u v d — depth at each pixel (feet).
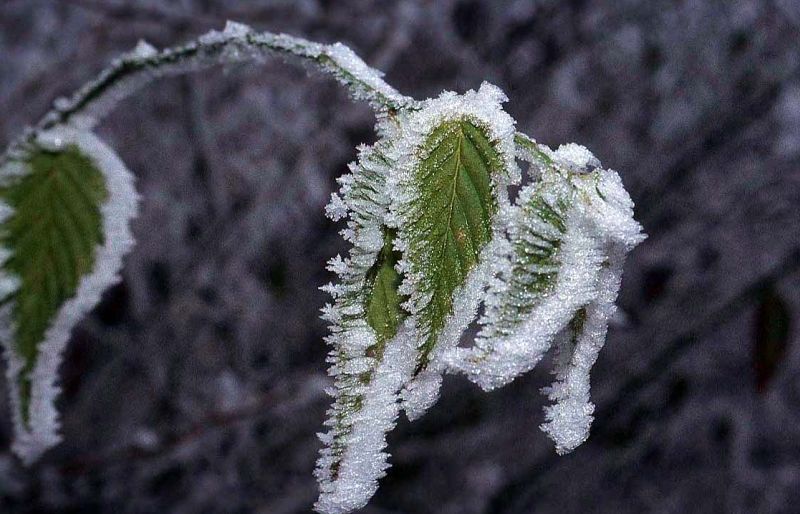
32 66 3.82
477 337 0.92
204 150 3.47
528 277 0.93
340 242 3.64
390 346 0.93
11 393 1.12
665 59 3.90
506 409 3.76
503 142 0.94
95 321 3.46
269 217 3.59
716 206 3.72
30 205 1.10
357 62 0.99
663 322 3.61
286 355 3.59
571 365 0.96
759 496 4.02
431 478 3.78
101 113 1.11
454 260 0.93
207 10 3.52
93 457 2.99
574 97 3.95
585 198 0.94
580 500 3.91
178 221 3.59
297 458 3.59
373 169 0.93
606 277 0.95
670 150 3.84
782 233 3.67
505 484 3.80
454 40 3.82
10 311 1.10
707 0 3.80
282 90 3.69
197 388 3.48
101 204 1.11
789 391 4.03
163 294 3.57
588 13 3.95
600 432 3.82
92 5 3.00
